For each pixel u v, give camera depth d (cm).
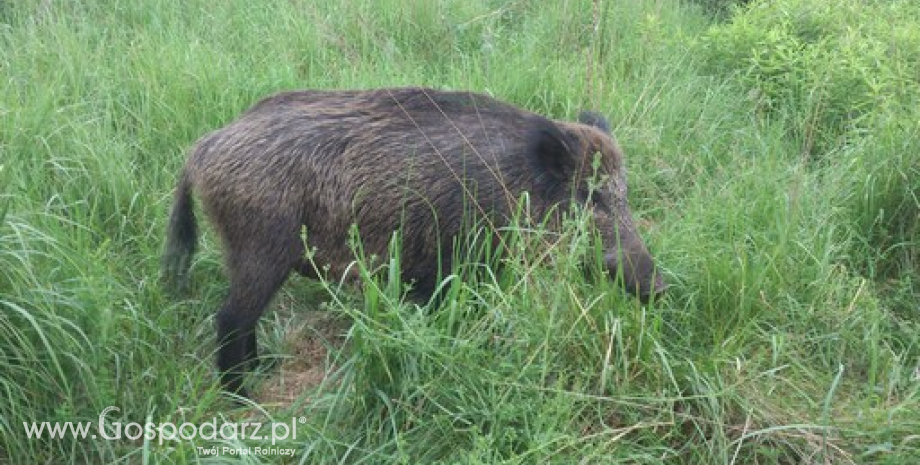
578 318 368
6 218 390
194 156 419
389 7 750
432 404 361
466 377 358
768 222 502
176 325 442
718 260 445
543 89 646
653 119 622
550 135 406
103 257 428
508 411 346
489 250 392
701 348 412
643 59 711
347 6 738
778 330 424
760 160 583
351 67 652
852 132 577
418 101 422
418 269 423
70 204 459
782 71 681
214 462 347
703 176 568
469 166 409
